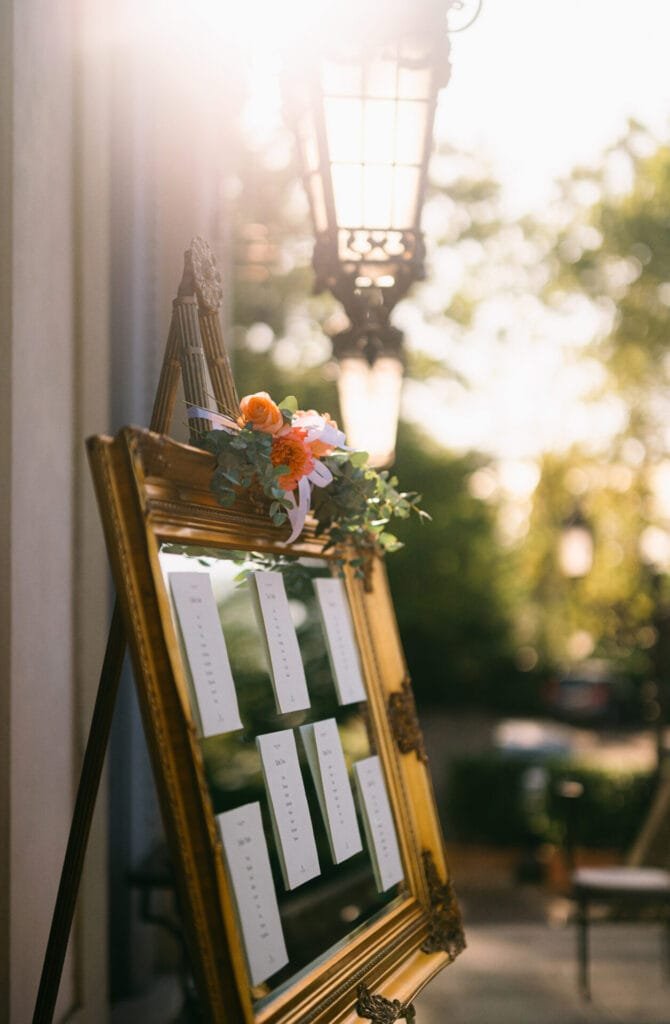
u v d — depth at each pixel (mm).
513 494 16844
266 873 1688
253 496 1900
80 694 3033
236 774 1680
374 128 3062
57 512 2846
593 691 26078
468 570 26781
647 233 11297
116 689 1854
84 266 3150
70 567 2980
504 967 5742
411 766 2301
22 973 2436
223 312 5164
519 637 28250
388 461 3447
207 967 1489
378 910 2068
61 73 2943
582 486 12875
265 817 1725
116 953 4152
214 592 1741
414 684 28797
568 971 5664
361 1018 1803
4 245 2385
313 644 2033
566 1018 4844
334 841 1926
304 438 1913
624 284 11758
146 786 4293
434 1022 4773
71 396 3025
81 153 3127
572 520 12109
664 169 11094
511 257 12320
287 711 1877
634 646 12453
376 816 2117
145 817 4281
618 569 12477
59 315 2896
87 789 1858
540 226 12133
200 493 1749
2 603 2344
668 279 11523
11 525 2379
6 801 2338
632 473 12352
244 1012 1483
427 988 5305
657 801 6777
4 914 2336
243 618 1808
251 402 1868
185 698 1526
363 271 3176
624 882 5445
